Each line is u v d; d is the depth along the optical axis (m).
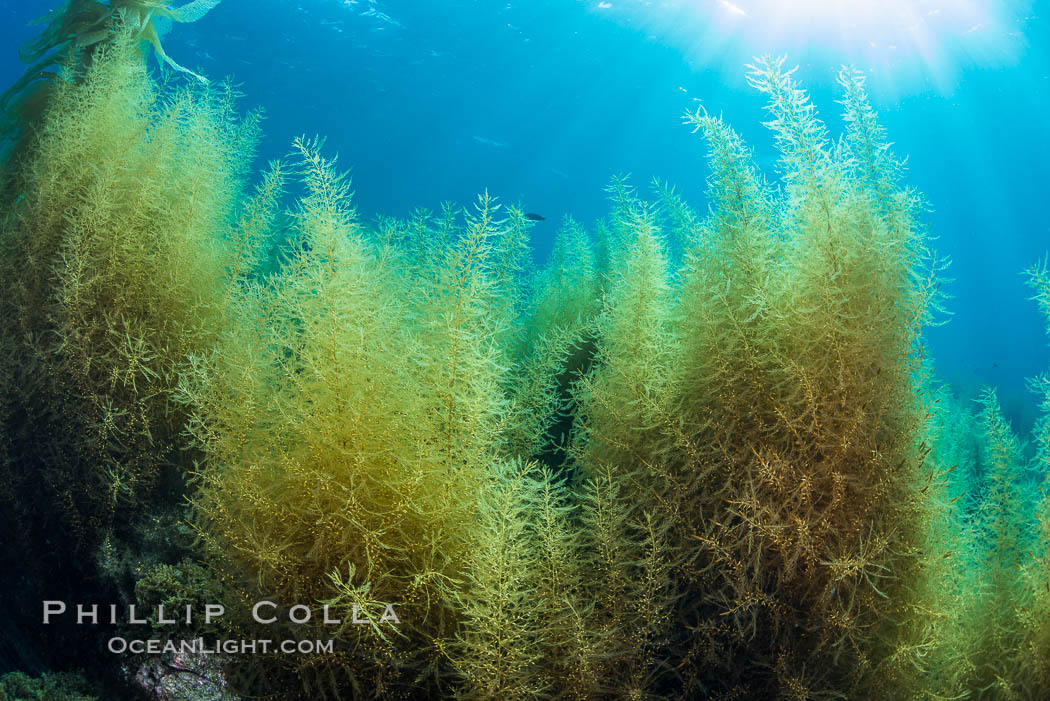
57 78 2.30
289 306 1.35
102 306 1.63
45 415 1.67
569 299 2.33
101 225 1.63
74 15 2.46
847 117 1.37
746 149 1.42
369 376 1.19
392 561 1.14
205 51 18.09
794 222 1.34
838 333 1.22
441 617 1.10
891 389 1.23
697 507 1.29
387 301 1.45
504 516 1.04
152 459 1.56
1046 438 1.60
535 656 1.04
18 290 1.74
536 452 1.53
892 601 1.26
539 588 1.13
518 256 1.86
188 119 1.95
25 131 2.25
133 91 2.07
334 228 1.22
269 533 1.13
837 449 1.20
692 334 1.38
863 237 1.25
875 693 1.25
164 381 1.61
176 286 1.67
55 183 1.84
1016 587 1.63
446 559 1.10
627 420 1.38
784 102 1.33
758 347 1.30
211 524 1.27
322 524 1.12
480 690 1.03
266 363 1.25
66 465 1.59
